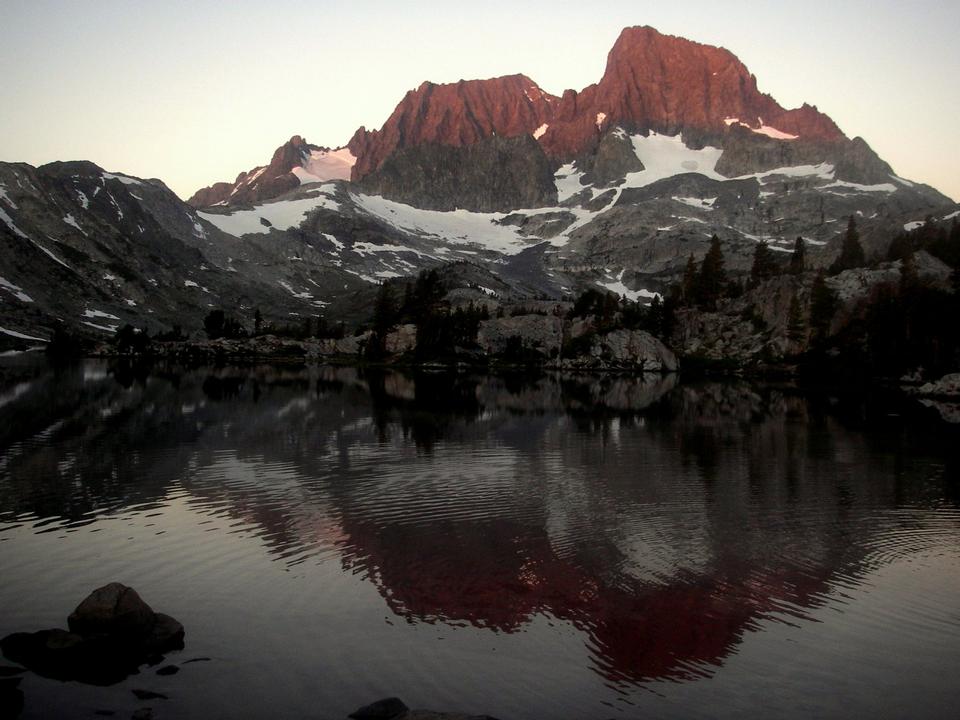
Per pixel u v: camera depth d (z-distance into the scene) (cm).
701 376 18288
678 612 2597
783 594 2775
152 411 8069
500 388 13338
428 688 2052
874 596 2761
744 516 3906
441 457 5594
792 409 9862
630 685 2088
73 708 1911
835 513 3991
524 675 2136
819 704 2003
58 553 3114
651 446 6312
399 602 2647
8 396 9381
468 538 3434
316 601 2642
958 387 12838
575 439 6688
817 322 19500
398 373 17962
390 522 3697
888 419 8675
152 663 2162
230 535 3409
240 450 5691
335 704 1961
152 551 3158
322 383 13275
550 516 3856
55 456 5297
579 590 2789
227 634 2361
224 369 17175
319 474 4847
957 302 16362
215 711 1916
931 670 2197
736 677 2145
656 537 3494
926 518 3884
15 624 2411
